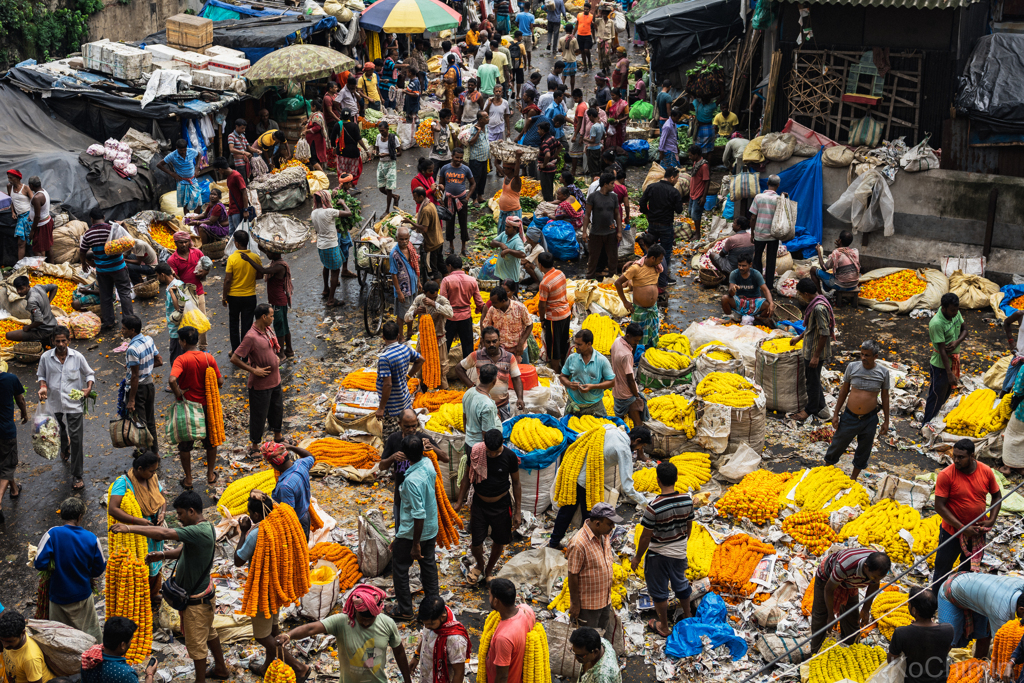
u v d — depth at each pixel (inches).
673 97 921.5
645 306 494.3
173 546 336.2
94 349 539.5
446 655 272.2
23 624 279.7
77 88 757.9
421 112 975.0
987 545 373.7
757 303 544.7
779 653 313.6
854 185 615.8
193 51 820.0
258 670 311.1
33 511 399.2
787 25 653.9
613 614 316.8
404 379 414.3
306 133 834.2
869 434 405.7
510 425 396.8
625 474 361.7
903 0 573.9
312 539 364.5
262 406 424.5
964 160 598.9
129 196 700.0
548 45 1325.0
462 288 474.6
